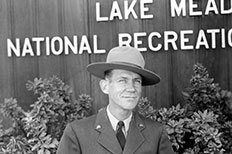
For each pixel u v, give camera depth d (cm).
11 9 314
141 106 284
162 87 316
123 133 200
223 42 311
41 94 274
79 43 314
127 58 195
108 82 199
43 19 314
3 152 258
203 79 290
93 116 208
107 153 193
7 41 313
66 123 280
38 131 261
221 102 294
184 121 267
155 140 202
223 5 309
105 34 313
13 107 279
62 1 314
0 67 315
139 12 311
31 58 315
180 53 313
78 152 197
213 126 266
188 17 310
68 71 316
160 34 311
